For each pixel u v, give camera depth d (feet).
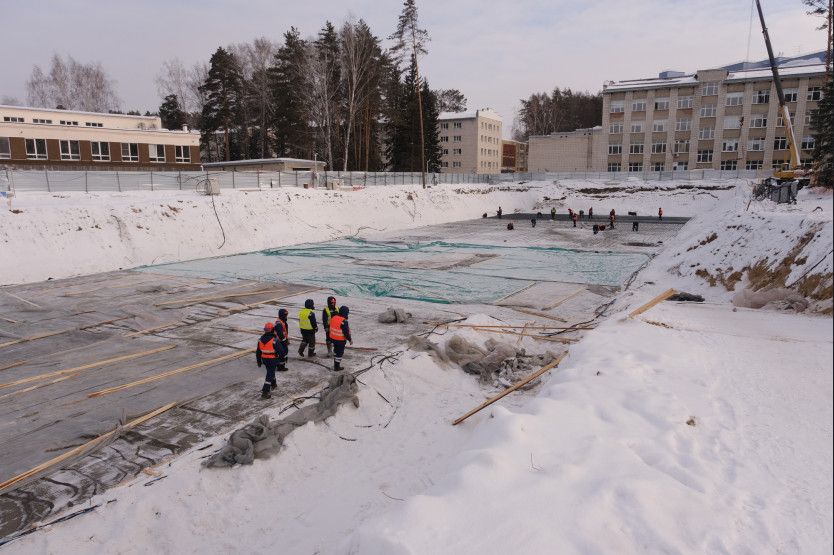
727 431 22.36
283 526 22.93
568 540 14.76
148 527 22.47
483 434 22.77
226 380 38.34
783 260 58.08
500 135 349.20
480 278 78.79
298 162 169.78
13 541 20.89
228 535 22.39
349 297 67.31
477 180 258.37
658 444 21.11
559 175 249.55
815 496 16.90
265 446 27.12
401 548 14.29
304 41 209.46
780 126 224.12
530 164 284.20
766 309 51.70
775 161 227.20
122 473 26.37
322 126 222.07
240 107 254.68
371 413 33.83
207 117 229.04
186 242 100.68
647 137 249.96
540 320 56.29
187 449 28.60
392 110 226.38
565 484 17.52
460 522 15.62
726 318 46.55
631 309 51.19
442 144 325.42
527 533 15.01
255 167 171.94
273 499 24.94
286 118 216.33
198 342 47.67
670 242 111.55
